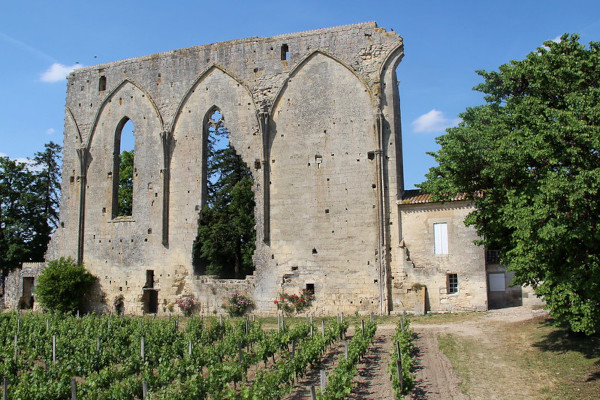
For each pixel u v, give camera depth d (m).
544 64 20.89
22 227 57.81
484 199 23.11
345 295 37.19
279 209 39.47
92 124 46.81
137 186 44.25
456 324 30.70
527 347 24.45
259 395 17.00
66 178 47.31
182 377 21.53
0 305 50.59
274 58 41.34
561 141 17.98
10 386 19.83
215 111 43.69
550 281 18.55
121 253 44.06
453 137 23.75
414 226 36.50
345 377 18.17
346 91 39.12
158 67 45.03
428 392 19.56
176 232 42.34
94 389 19.25
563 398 18.05
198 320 32.16
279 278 38.78
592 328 17.89
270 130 40.44
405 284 36.06
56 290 43.25
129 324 33.59
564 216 17.25
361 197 37.78
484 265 34.53
